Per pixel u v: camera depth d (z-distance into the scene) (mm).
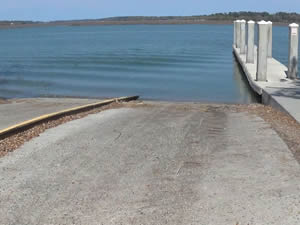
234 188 4836
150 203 4496
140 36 82125
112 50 45281
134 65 30281
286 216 4117
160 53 40312
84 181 5148
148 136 7496
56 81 22797
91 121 9203
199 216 4172
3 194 4773
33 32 132750
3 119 10211
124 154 6262
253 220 4062
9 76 25109
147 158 6051
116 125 8672
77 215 4262
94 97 17953
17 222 4141
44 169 5586
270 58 23188
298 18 119875
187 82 21812
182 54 39000
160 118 9859
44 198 4660
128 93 18859
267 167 5512
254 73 18516
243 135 7430
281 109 10586
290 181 4984
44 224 4094
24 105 14125
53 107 13328
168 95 18188
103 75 24953
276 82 15641
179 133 7754
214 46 50344
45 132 7801
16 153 6297
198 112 11352
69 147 6652
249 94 17219
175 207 4379
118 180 5168
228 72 25750
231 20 191750
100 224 4078
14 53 44469
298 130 7898
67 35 97875
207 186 4914
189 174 5332
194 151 6387
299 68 23312
